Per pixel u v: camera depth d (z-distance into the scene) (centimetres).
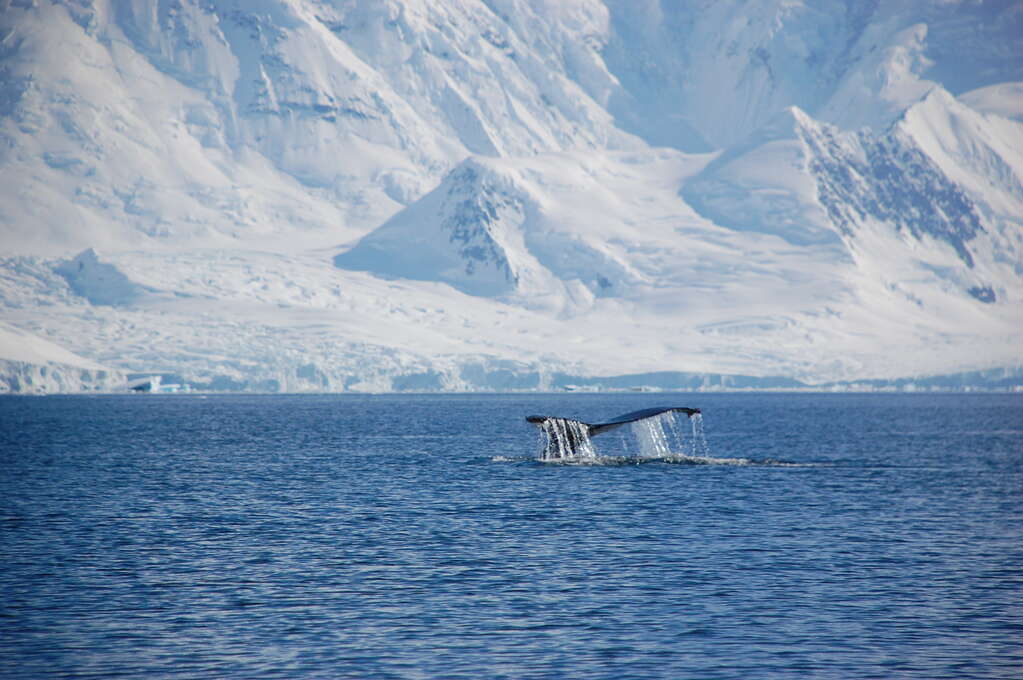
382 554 17688
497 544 18562
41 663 11975
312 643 12688
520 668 11831
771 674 11650
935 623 13488
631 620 13600
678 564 16862
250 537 19325
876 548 18300
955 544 18750
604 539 19050
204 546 18425
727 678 11531
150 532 19888
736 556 17512
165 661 12050
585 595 14825
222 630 13188
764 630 13188
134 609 14125
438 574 16150
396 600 14575
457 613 13925
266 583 15562
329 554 17700
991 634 13025
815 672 11712
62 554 17688
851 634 13025
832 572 16288
